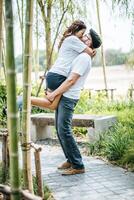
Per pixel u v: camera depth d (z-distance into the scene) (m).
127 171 4.63
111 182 4.18
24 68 2.75
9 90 1.79
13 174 1.84
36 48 11.83
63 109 4.40
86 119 6.26
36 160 3.40
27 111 2.87
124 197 3.68
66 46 4.43
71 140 4.49
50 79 4.45
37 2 8.78
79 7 8.77
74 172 4.53
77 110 8.55
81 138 7.16
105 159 5.27
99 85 22.17
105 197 3.69
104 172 4.61
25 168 2.98
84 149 6.06
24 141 2.94
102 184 4.12
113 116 6.54
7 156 3.93
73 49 4.39
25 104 2.84
